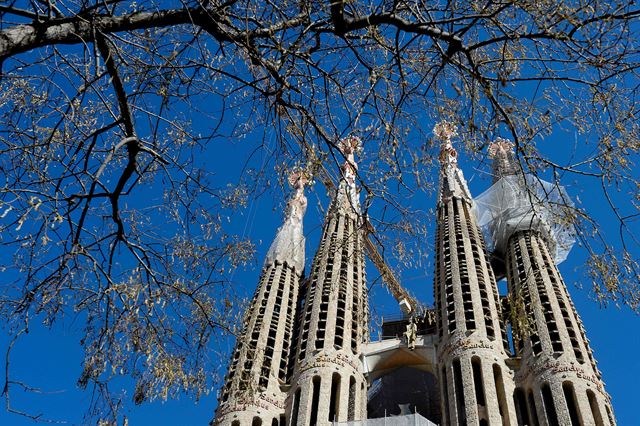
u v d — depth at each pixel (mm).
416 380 74188
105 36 12094
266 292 81438
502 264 83062
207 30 12617
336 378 67188
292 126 14203
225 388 67062
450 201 89625
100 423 13641
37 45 11117
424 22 12578
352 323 73438
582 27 12078
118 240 13867
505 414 59531
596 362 63750
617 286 13141
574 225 13547
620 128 12828
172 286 14656
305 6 13016
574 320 66688
